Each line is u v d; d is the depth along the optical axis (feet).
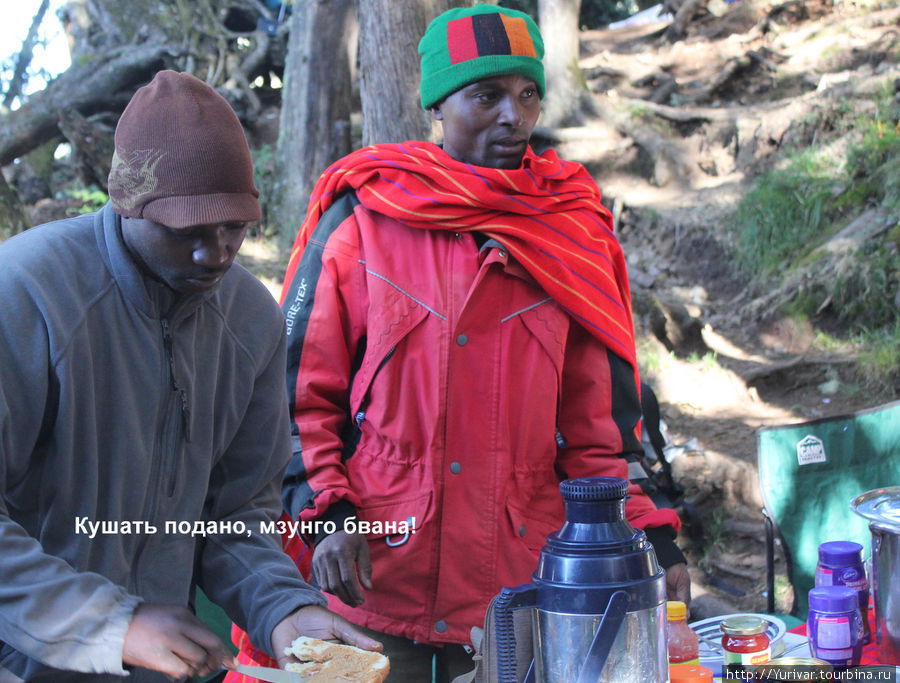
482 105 7.64
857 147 21.97
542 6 27.78
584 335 7.75
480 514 7.34
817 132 23.88
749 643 6.07
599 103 27.25
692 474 15.19
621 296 8.36
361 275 7.69
